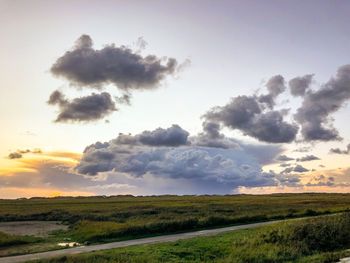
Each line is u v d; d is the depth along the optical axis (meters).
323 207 85.31
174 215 72.50
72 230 56.19
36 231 58.84
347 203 102.62
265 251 35.78
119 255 32.16
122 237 46.03
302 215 66.62
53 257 32.00
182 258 32.91
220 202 117.56
